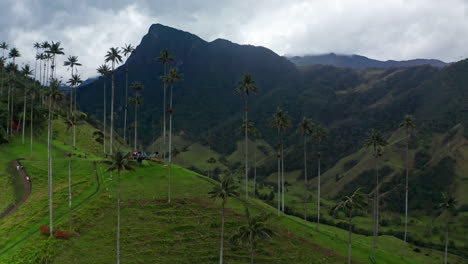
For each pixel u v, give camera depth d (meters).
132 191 100.00
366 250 90.88
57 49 112.69
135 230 77.81
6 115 143.88
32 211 80.94
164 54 123.00
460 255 135.50
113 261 64.69
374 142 104.00
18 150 131.75
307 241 86.75
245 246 76.75
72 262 62.62
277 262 72.75
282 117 108.25
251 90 117.44
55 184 101.31
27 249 63.94
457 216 177.62
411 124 112.56
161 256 69.00
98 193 95.62
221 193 64.00
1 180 100.56
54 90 80.69
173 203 94.12
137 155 128.62
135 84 161.50
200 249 73.56
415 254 110.38
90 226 77.38
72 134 165.25
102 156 146.75
